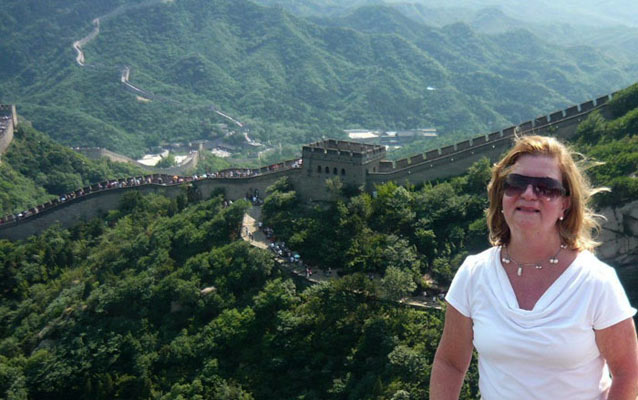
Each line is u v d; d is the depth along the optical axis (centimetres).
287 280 7562
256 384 6612
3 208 15688
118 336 7544
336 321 6775
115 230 10706
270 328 7150
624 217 7181
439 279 7331
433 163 9081
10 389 7188
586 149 8606
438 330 6319
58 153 19100
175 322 7750
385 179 9088
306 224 8456
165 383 7000
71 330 7981
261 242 8712
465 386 5409
